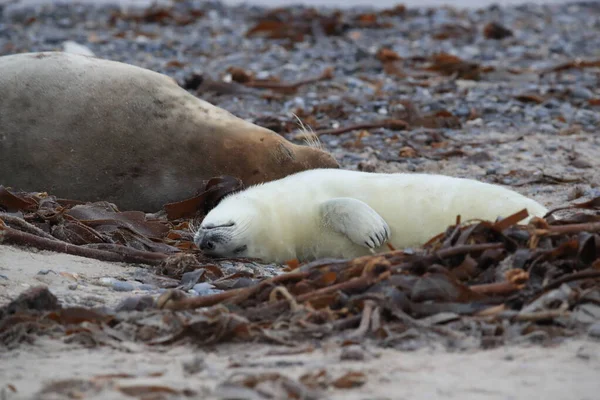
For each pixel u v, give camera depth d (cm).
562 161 4066
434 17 9056
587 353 1664
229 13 9138
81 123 3180
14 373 1617
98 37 7344
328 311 1873
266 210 2581
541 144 4350
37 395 1475
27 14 8606
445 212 2527
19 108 3194
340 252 2578
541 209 2495
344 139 4425
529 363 1634
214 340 1780
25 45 6819
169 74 6056
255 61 6650
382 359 1672
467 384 1537
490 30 7888
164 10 8525
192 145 3164
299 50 7131
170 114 3212
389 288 1895
